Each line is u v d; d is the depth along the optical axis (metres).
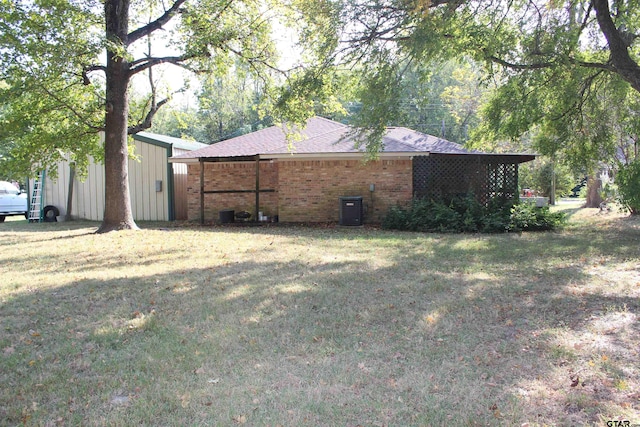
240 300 5.70
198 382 3.49
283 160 15.88
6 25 10.01
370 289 6.18
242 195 17.39
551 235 11.92
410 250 9.50
